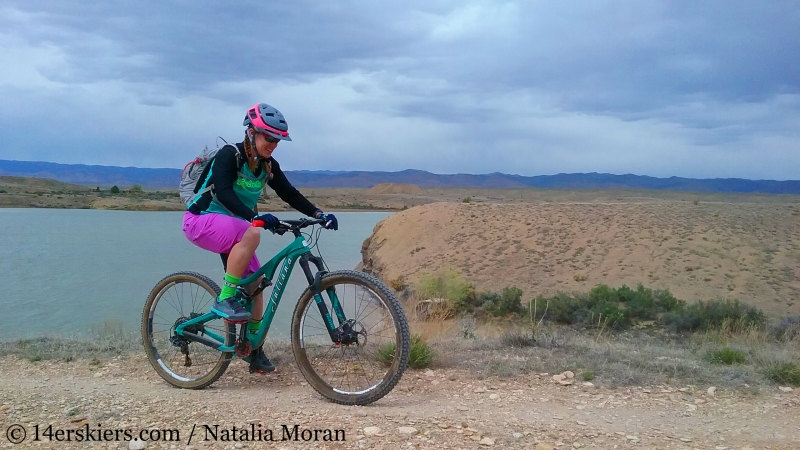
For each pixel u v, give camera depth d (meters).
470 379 4.85
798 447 3.55
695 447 3.49
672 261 36.47
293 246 4.40
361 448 3.29
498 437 3.51
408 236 47.66
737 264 35.19
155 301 4.93
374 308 4.21
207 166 4.54
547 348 5.92
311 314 4.37
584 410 4.17
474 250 42.94
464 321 10.82
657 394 4.57
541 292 33.22
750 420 4.04
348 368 4.92
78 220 87.00
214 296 4.71
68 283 27.78
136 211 124.44
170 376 4.71
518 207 54.91
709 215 47.09
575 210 51.84
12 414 3.87
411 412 3.96
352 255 52.03
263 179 4.52
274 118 4.29
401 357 4.03
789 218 45.25
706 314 18.08
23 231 63.94
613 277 34.78
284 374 4.95
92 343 6.00
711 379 4.91
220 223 4.41
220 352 4.65
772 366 5.13
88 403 4.11
